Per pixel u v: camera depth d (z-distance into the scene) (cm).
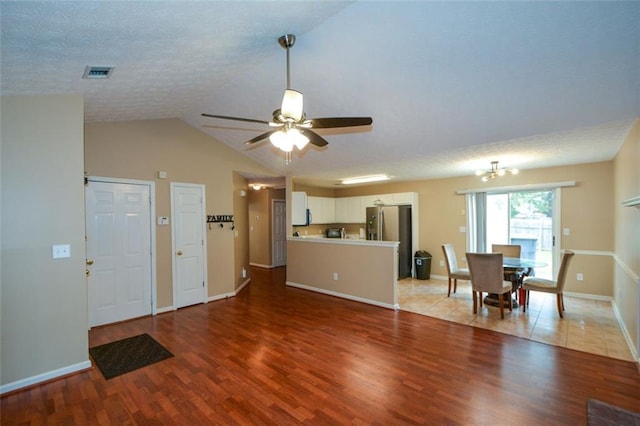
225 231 538
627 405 224
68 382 263
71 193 280
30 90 254
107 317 402
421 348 325
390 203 733
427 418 212
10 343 251
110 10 164
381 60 273
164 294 456
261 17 209
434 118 340
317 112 362
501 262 414
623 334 357
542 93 273
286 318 426
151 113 408
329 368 283
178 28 200
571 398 234
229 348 328
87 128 389
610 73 238
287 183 623
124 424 210
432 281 655
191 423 210
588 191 502
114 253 410
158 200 452
